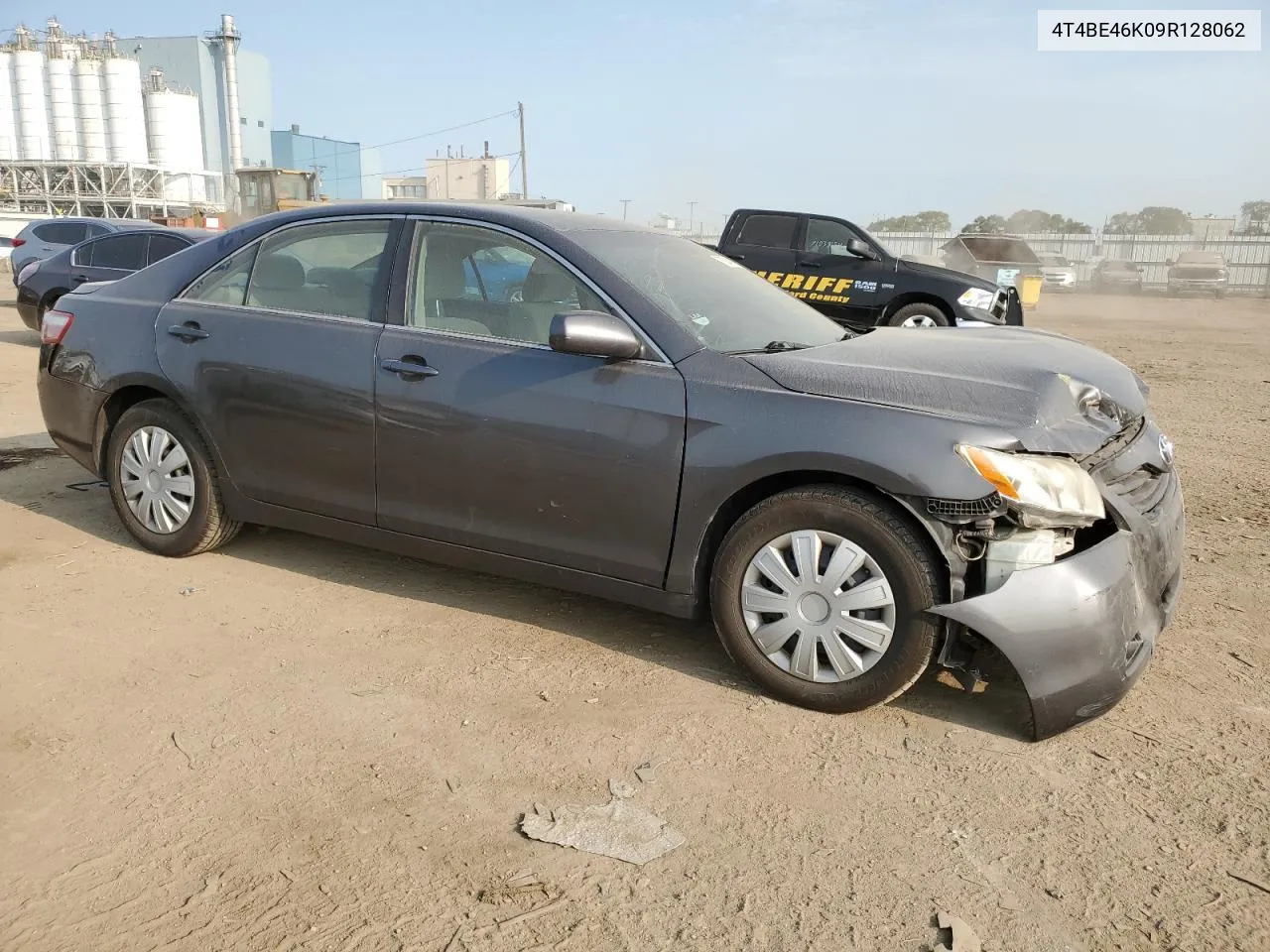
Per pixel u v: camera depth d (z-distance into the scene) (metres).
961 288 12.11
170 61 74.81
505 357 3.74
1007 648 3.02
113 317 4.71
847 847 2.65
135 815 2.73
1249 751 3.17
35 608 4.10
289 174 31.84
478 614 4.15
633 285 3.68
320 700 3.38
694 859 2.59
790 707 3.41
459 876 2.50
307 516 4.29
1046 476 2.99
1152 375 12.43
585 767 3.01
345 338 4.06
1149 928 2.36
